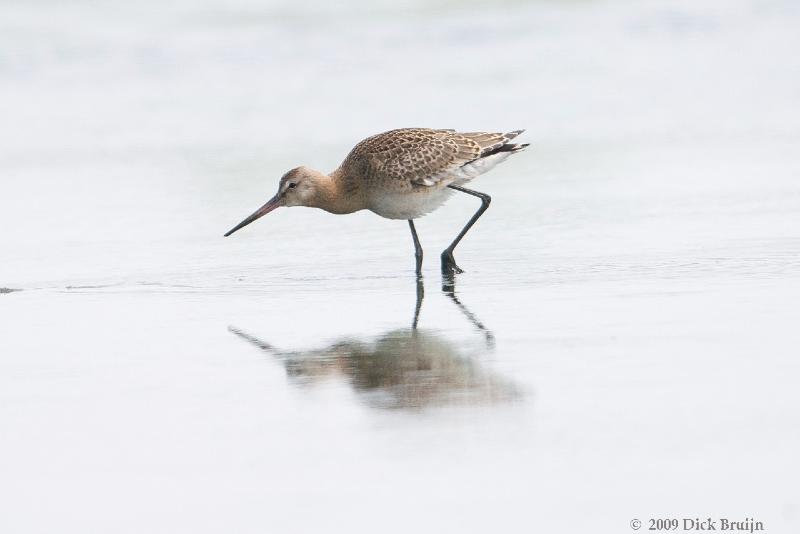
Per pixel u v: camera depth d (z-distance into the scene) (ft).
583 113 80.53
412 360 38.91
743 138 73.87
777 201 59.77
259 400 35.47
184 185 68.44
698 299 43.88
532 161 71.36
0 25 96.07
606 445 30.81
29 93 87.15
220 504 28.60
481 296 46.62
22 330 43.57
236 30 98.53
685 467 29.45
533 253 53.11
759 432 31.09
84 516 28.27
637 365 36.68
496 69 90.79
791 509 27.50
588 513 27.63
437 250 55.31
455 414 33.65
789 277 46.44
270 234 59.26
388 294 47.93
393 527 27.27
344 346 40.78
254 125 80.23
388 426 32.94
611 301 44.42
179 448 31.89
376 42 96.99
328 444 31.81
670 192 62.90
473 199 64.75
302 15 101.04
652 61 91.76
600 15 102.27
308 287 49.49
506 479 29.30
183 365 39.09
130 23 98.43
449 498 28.48
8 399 35.88
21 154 75.51
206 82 89.45
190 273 52.11
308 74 90.89
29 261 54.44
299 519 27.76
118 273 52.24
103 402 35.58
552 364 37.32
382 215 53.88
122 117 82.53
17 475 30.45
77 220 61.72
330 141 75.72
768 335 38.96
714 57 92.02
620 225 57.00
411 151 52.42
